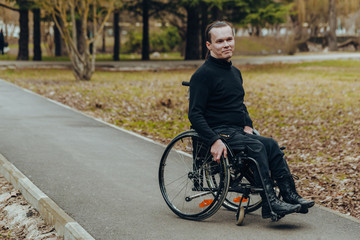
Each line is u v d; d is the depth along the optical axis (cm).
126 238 400
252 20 3297
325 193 599
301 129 1100
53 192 524
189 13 3759
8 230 473
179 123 1170
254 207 455
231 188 430
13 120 986
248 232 413
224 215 461
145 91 1697
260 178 408
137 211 468
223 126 435
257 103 1494
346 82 2088
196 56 3828
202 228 423
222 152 412
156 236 404
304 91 1761
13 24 5866
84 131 893
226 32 428
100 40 6278
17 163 644
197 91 430
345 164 748
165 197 464
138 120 1202
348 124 1135
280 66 3216
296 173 712
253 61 3450
